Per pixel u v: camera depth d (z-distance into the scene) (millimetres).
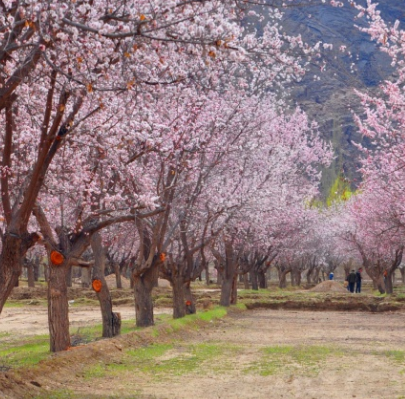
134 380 14602
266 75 25547
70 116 12758
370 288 77875
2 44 11422
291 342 22969
